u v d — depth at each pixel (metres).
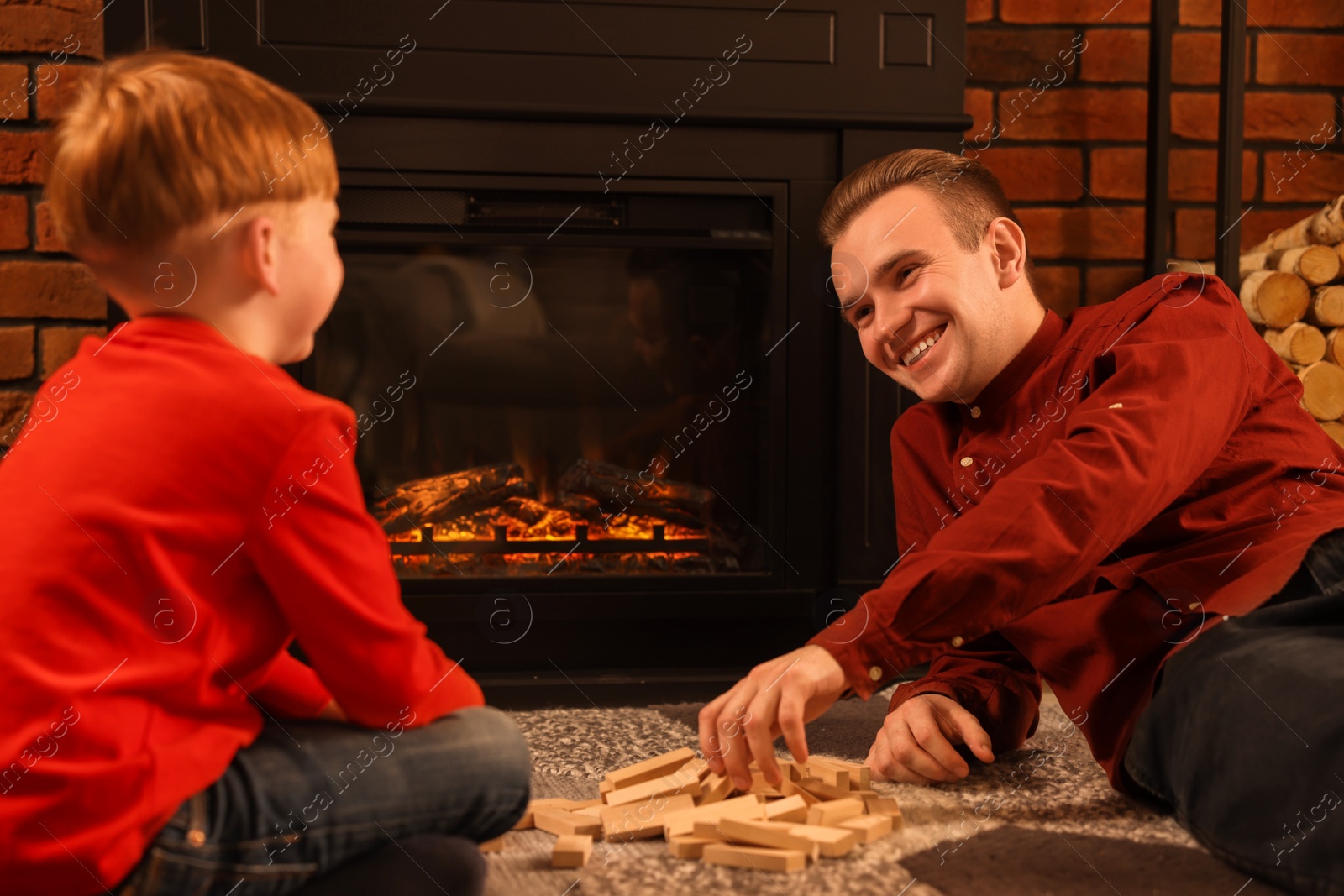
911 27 1.61
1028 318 1.01
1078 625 0.87
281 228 0.69
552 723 1.36
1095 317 0.97
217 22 1.50
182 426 0.59
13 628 0.54
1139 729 0.86
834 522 1.62
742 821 0.78
